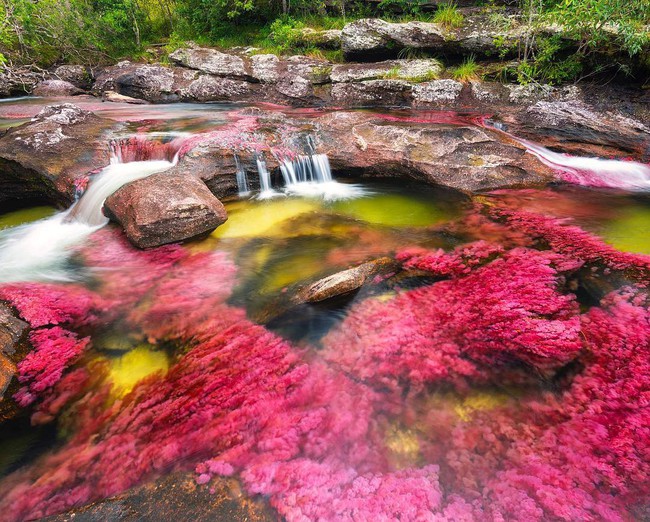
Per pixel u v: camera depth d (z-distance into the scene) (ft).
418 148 20.72
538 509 5.97
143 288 12.49
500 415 7.64
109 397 8.60
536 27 26.86
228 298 11.96
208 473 6.74
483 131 21.93
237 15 44.06
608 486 6.24
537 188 19.51
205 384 8.72
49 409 8.33
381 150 21.09
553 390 8.12
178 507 6.15
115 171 19.21
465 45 30.45
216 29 44.96
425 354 9.23
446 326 10.11
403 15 38.52
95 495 6.56
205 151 19.01
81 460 7.20
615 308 10.31
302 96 34.06
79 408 8.34
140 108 33.30
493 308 10.63
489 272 12.36
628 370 8.39
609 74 26.11
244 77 37.04
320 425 7.57
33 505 6.47
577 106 25.07
